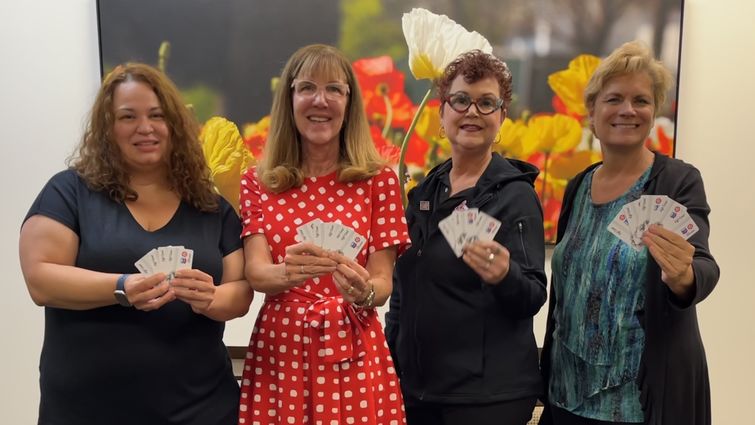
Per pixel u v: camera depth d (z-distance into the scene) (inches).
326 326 51.9
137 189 53.9
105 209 51.4
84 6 93.3
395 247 57.6
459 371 57.4
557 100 93.8
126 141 51.2
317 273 50.3
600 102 58.6
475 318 57.7
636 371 55.8
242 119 94.0
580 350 58.8
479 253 52.8
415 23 76.7
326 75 54.4
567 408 60.5
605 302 57.1
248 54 92.9
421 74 79.0
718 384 101.6
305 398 53.0
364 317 55.3
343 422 52.4
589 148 94.4
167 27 91.9
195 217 55.1
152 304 47.1
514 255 56.7
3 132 95.4
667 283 50.7
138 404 50.5
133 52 92.0
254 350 55.7
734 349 100.9
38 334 99.7
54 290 47.5
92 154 52.3
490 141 61.1
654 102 57.5
